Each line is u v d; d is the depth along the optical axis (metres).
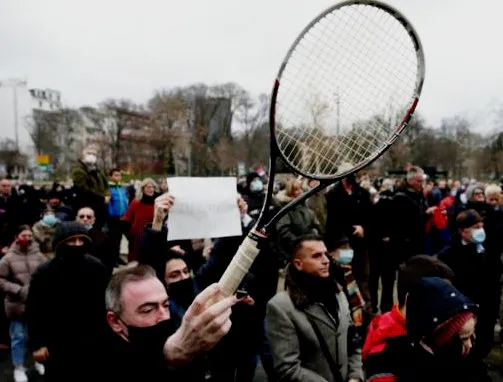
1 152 68.75
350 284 4.59
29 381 5.18
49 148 70.44
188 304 3.32
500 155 42.56
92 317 3.88
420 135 51.12
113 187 9.55
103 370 1.54
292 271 3.09
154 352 1.48
